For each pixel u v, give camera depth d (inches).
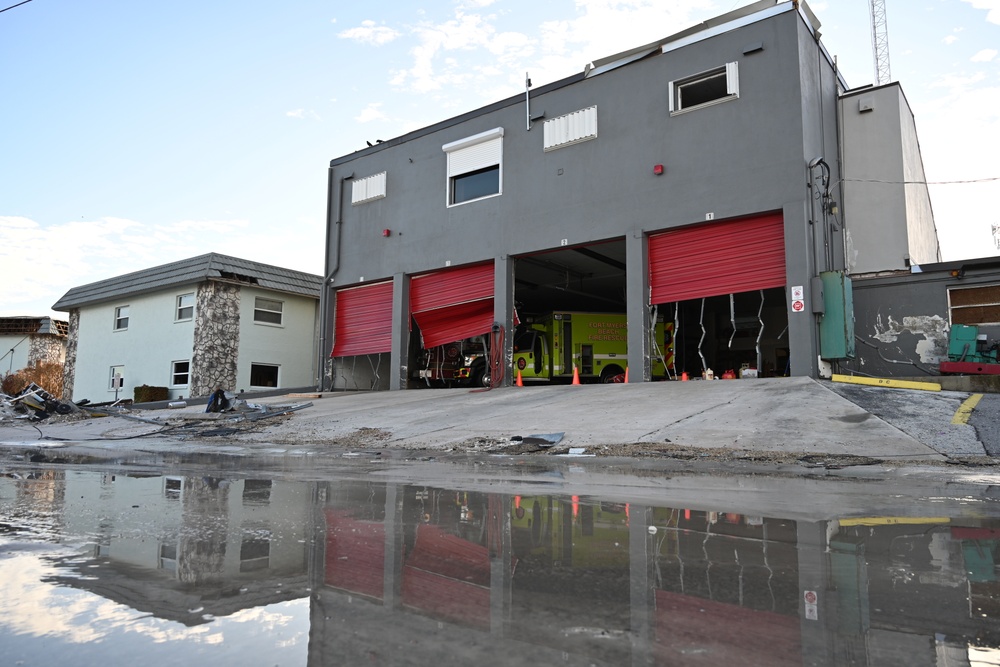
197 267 903.1
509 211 661.3
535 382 798.5
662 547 110.4
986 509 151.6
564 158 628.7
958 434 273.6
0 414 673.0
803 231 493.7
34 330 1477.6
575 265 760.3
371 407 542.3
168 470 249.6
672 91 569.0
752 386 438.9
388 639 66.1
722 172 535.5
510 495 176.9
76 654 61.2
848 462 238.8
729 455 266.4
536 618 73.2
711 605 78.2
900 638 67.0
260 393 852.6
